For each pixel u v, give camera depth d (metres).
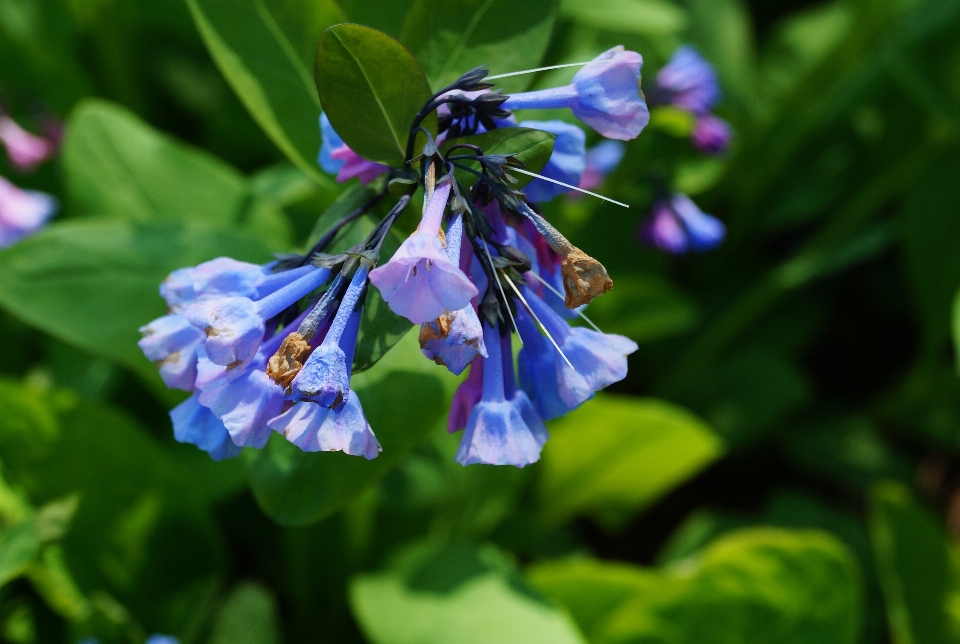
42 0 0.75
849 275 0.90
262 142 0.75
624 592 0.56
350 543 0.57
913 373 0.80
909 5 0.76
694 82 0.64
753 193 0.83
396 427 0.45
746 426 0.78
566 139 0.42
